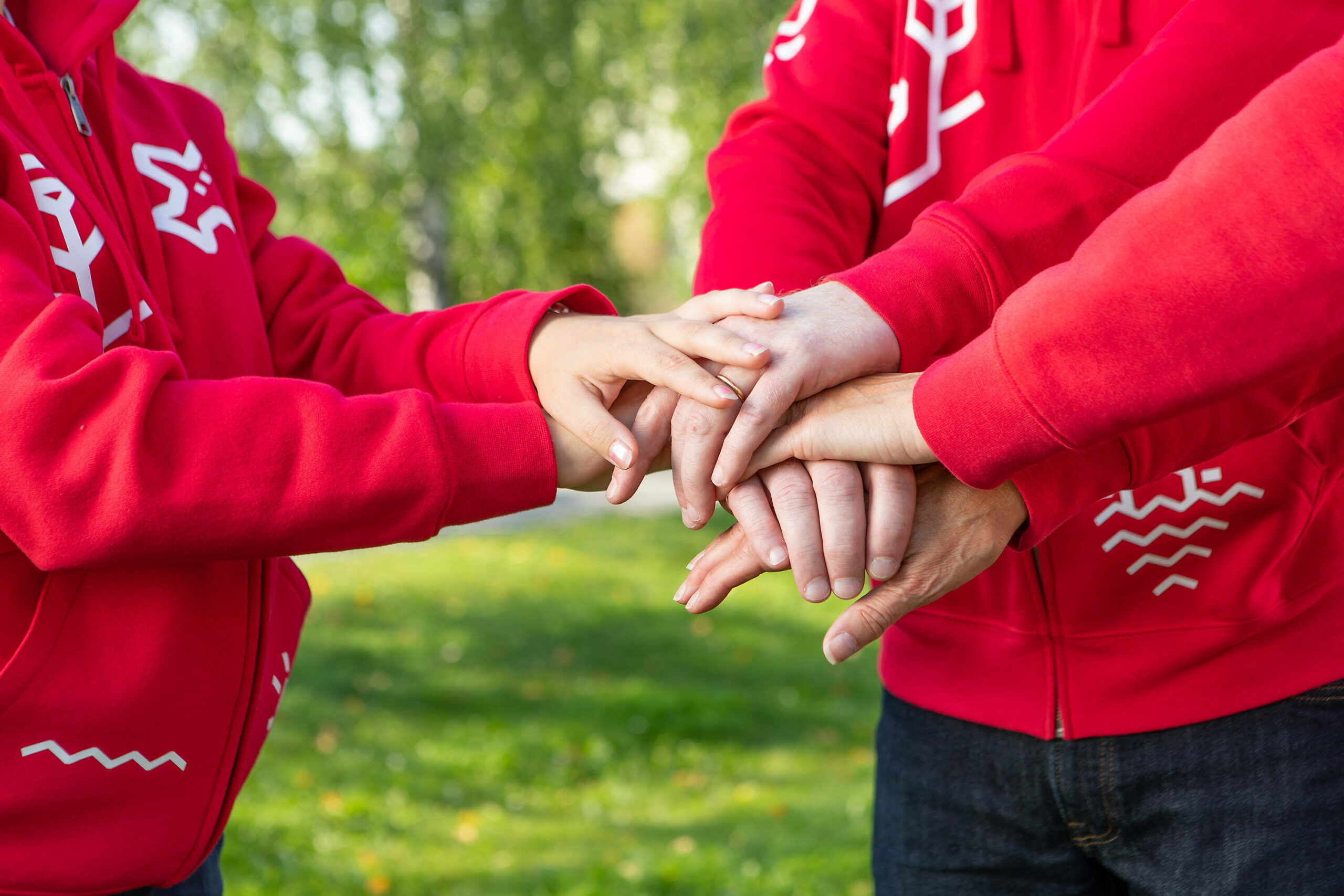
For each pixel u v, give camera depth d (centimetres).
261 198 138
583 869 360
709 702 537
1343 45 80
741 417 111
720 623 691
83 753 98
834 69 143
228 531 92
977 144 135
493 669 591
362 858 359
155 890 107
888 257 115
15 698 94
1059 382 88
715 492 118
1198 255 81
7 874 96
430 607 707
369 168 1178
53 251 99
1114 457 103
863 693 567
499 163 1326
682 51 1322
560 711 527
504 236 1381
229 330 117
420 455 97
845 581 110
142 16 1038
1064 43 130
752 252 134
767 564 114
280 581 122
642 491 1188
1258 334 81
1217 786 121
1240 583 120
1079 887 133
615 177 1456
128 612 99
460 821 400
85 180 105
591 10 1316
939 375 97
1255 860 120
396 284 1198
